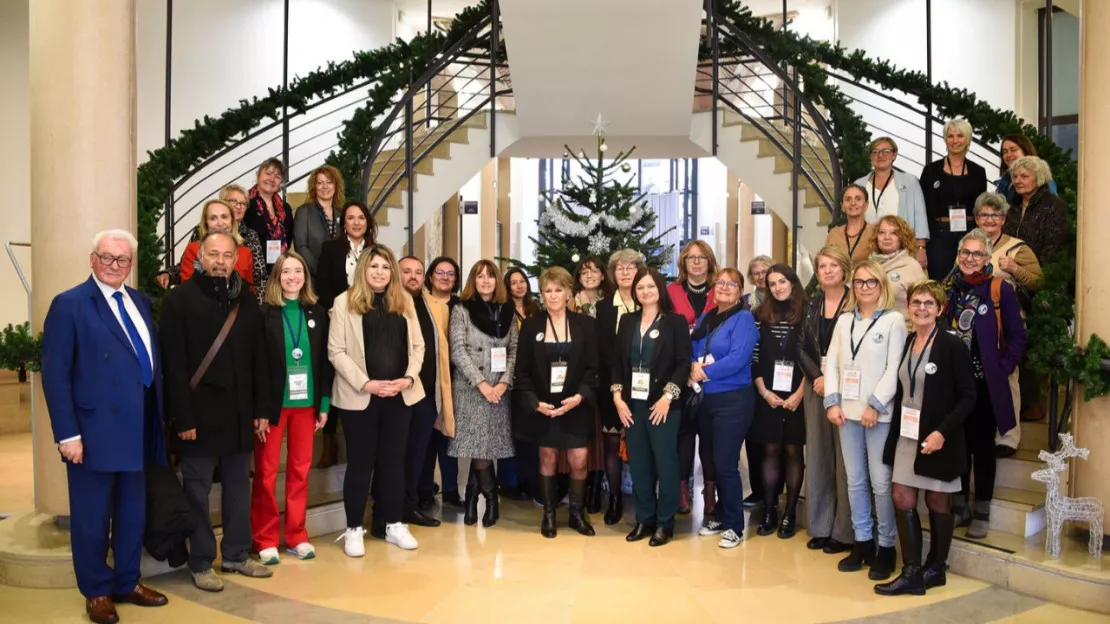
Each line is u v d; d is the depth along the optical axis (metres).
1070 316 4.23
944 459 3.83
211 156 6.29
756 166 7.90
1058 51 9.22
